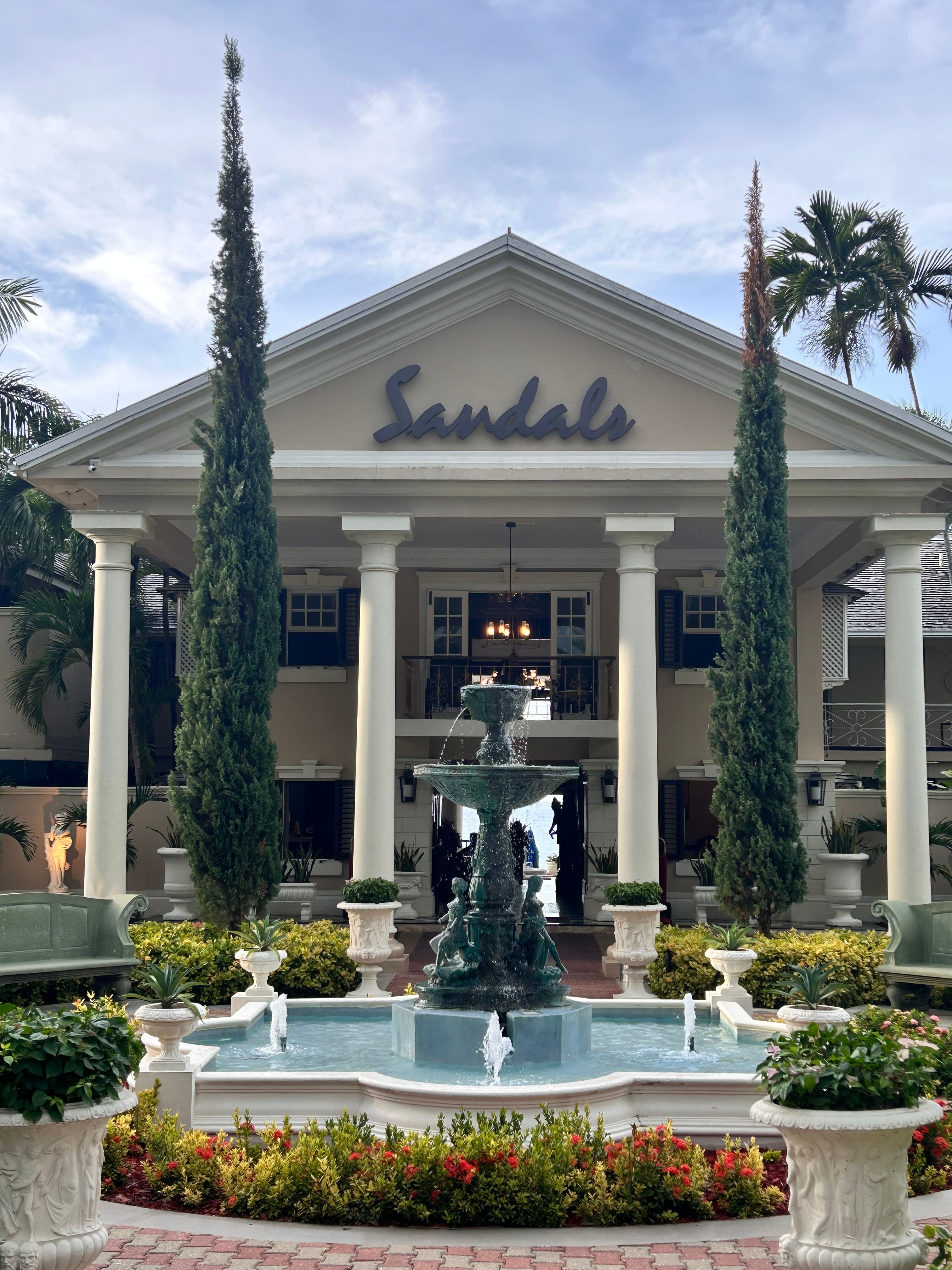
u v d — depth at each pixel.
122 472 17.62
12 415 25.55
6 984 12.73
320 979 14.57
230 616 16.19
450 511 17.89
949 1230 6.90
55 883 20.61
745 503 16.47
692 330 17.69
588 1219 7.24
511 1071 9.84
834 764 21.11
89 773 17.31
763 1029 11.05
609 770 23.08
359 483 17.73
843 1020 9.45
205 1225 7.15
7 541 25.05
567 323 18.06
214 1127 8.75
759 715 15.99
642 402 17.97
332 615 23.80
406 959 16.69
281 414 18.09
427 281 17.80
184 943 14.46
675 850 23.20
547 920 22.62
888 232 28.02
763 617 16.16
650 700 17.31
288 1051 10.68
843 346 28.12
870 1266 5.52
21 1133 5.48
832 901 20.12
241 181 16.78
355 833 17.17
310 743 23.48
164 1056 8.78
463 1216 7.18
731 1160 7.60
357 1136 7.69
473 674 24.11
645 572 17.58
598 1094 8.59
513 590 23.62
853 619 28.83
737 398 17.92
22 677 23.25
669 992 14.50
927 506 18.77
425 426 17.84
